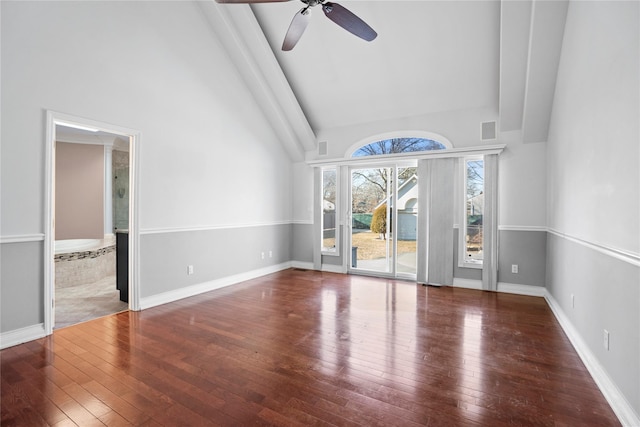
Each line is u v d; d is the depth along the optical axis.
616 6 1.87
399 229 5.30
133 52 3.51
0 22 2.54
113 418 1.76
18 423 1.71
